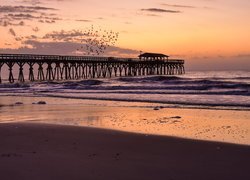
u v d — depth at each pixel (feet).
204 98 91.40
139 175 27.37
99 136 41.75
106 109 72.59
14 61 176.86
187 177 26.99
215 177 27.02
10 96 110.93
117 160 31.40
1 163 29.89
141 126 50.52
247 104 76.43
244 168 29.17
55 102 89.92
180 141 38.99
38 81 194.39
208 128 48.44
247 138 41.32
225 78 206.69
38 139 39.99
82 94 113.29
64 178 26.53
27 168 28.58
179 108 73.05
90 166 29.37
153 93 110.63
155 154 33.71
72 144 37.63
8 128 46.70
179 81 163.12
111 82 176.65
